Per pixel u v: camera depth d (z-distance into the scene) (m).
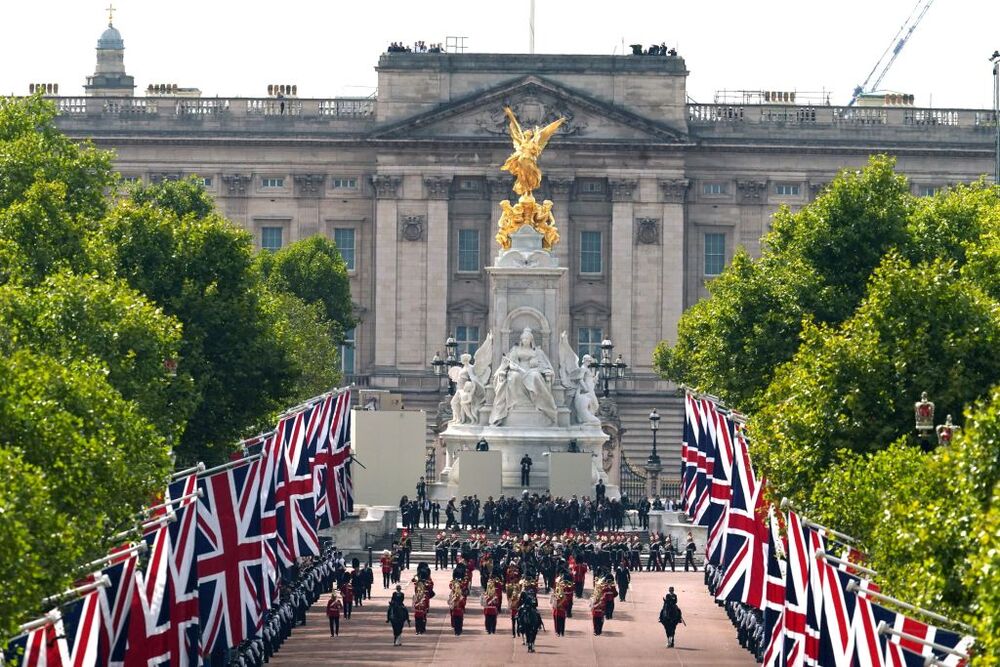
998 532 178.88
